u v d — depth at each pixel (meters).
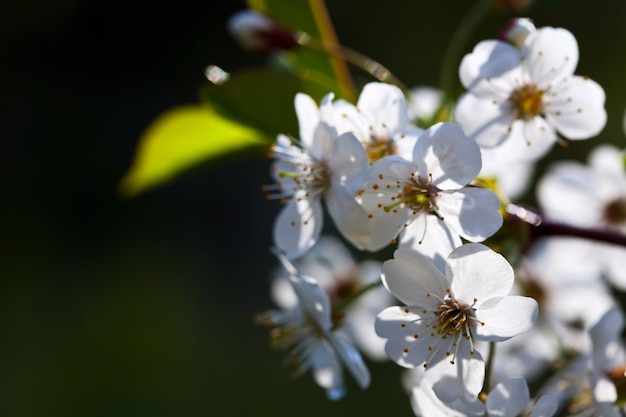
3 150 1.16
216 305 1.04
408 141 0.36
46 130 1.19
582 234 0.37
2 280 1.01
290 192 0.37
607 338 0.37
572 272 0.43
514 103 0.37
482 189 0.35
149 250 1.09
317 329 0.38
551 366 0.42
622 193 0.43
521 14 0.87
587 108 0.37
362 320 0.43
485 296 0.34
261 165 1.16
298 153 0.37
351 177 0.36
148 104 1.24
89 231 1.12
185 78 1.25
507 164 0.38
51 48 1.22
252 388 0.88
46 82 1.21
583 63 0.94
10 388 0.89
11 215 1.11
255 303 1.06
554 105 0.37
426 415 0.35
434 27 1.04
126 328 0.95
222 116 0.38
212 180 1.15
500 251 0.36
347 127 0.36
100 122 1.22
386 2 1.07
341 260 0.44
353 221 0.35
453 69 0.40
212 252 1.11
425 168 0.35
